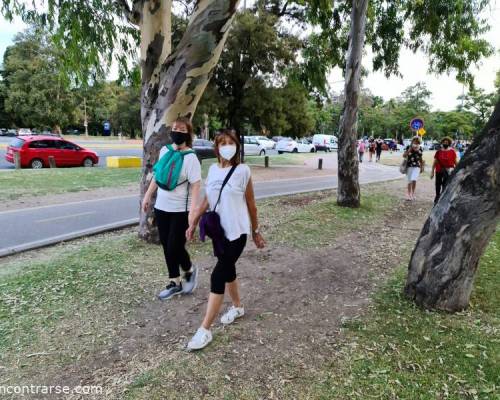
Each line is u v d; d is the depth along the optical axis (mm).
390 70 12602
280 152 40594
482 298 4336
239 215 3379
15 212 9062
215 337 3516
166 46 6070
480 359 3182
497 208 3607
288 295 4480
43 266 5332
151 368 3080
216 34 5598
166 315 3977
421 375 2982
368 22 12008
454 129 53500
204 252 5977
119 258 5633
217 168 3457
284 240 6727
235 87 19141
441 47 12195
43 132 50062
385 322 3789
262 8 18594
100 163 23703
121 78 9555
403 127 70125
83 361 3188
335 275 5145
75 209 9547
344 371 3033
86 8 8086
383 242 6801
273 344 3416
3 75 53375
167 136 5969
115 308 4109
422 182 16406
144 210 4613
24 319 3840
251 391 2814
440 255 3951
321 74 13172
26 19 8086
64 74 9234
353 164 9695
